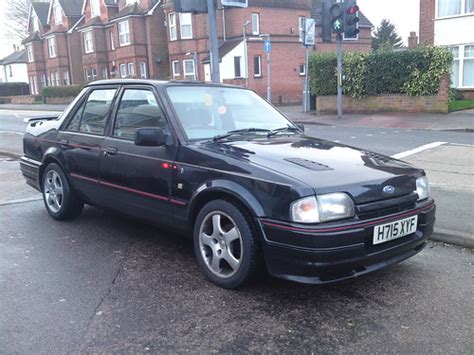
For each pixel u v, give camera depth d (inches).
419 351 121.6
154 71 1478.8
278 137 186.2
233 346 124.9
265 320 138.0
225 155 159.6
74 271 175.2
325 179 141.6
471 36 884.6
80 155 214.8
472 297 151.5
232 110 199.2
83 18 1791.3
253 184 146.6
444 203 244.8
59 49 1838.1
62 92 1628.9
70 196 228.5
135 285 162.7
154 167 177.9
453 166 356.2
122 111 201.8
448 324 134.9
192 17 1317.7
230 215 152.3
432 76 748.6
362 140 518.9
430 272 171.3
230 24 1298.0
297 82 1359.5
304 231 134.5
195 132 178.4
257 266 150.1
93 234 216.8
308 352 121.7
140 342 127.0
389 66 789.2
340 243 135.2
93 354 121.8
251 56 1257.4
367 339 127.4
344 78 841.5
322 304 147.5
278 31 1304.1
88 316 141.4
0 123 930.7
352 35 657.6
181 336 129.9
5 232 220.7
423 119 695.1
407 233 151.4
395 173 155.9
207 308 145.5
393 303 147.9
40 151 243.8
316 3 1633.9
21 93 2202.3
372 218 142.9
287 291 156.2
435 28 929.5
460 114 724.0
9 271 175.6
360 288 158.4
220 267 160.4
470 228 204.7
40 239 210.5
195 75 1192.8
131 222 234.4
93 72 1694.1
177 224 174.4
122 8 1601.9
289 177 141.4
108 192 202.2
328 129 652.7
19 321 138.9
